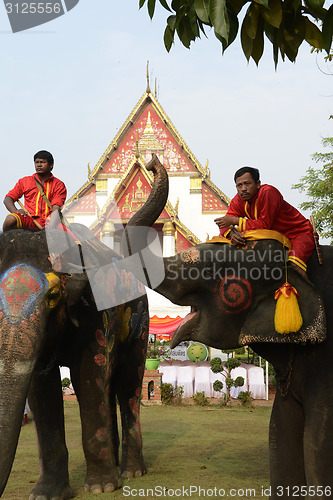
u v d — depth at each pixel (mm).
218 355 22078
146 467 6387
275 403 3537
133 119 29969
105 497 5016
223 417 10703
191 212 29703
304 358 3223
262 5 3219
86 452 5164
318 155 21562
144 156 29719
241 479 5754
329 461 3006
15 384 3379
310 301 3094
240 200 3707
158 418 10508
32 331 3594
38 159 4969
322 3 3031
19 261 3990
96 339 4973
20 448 7641
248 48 3402
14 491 5379
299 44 3600
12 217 4461
